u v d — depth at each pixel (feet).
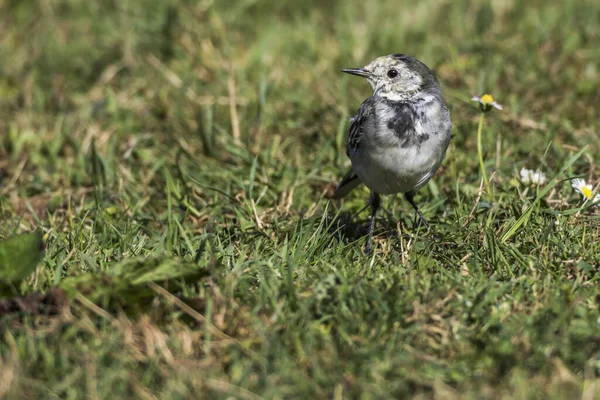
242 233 35.29
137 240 34.73
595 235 33.47
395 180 34.63
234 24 61.67
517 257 31.68
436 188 39.52
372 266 31.48
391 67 34.81
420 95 34.60
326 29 61.26
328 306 27.89
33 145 47.88
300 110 49.49
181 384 24.26
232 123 46.96
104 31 61.05
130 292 27.63
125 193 40.73
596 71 52.16
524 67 52.47
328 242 34.19
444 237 33.99
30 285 29.45
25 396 24.21
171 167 43.86
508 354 25.13
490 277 30.40
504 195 37.96
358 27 60.44
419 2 63.57
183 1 60.08
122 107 51.42
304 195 40.22
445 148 34.81
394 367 25.02
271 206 39.34
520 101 48.37
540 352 25.57
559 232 33.37
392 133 33.73
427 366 25.16
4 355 25.68
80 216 38.83
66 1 65.51
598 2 61.21
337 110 48.65
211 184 42.27
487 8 57.62
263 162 43.19
